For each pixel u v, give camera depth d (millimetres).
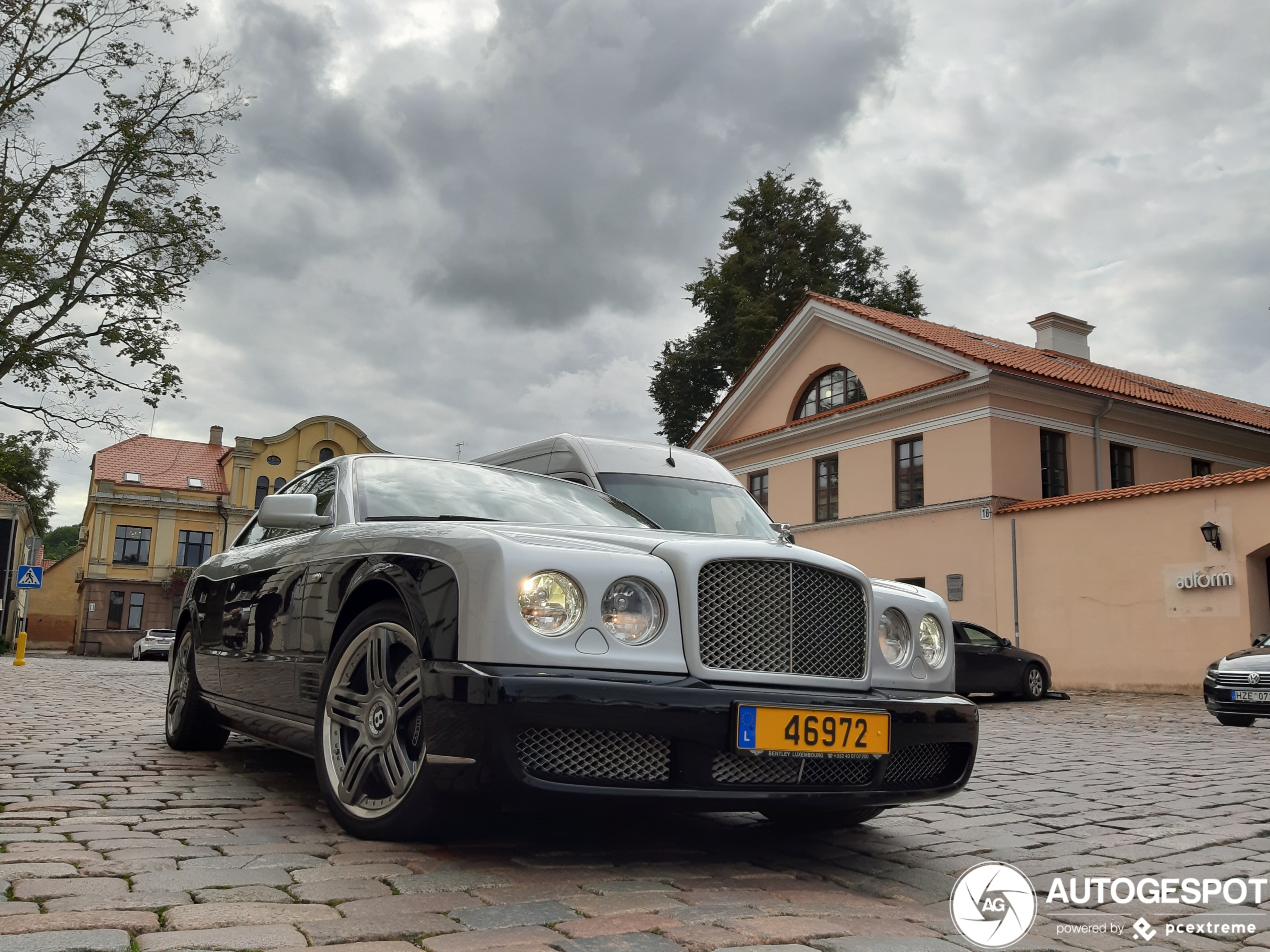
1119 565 17469
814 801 3166
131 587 47188
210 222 19594
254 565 4719
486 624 2912
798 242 36562
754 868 3365
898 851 3811
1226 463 23938
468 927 2402
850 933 2557
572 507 4527
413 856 3102
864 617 3529
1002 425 20219
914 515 21438
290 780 4707
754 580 3275
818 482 24422
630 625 3064
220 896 2557
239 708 4633
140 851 3059
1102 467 21438
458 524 3346
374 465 4504
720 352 35250
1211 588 16109
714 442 28016
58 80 18391
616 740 2961
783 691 3166
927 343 21312
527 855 3232
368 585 3488
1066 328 27125
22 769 4805
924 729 3430
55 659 34469
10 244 18219
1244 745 8328
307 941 2219
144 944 2135
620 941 2338
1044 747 8109
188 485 49250
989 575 19703
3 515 42125
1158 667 16719
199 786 4445
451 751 2840
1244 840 4172
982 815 4672
